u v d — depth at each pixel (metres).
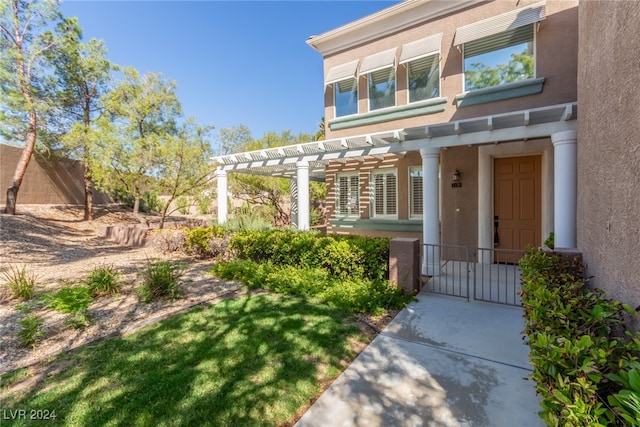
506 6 6.99
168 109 16.42
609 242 2.76
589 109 3.60
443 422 2.42
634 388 1.32
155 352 3.46
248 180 15.21
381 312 4.64
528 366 3.19
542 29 6.66
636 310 1.94
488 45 7.25
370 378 3.01
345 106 9.73
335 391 2.82
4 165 14.53
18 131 13.59
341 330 4.02
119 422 2.42
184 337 3.81
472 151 7.76
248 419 2.46
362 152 7.61
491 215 7.66
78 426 2.39
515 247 7.64
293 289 5.57
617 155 2.55
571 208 5.22
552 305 2.43
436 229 6.58
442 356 3.41
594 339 1.92
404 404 2.63
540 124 5.55
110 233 12.94
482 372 3.10
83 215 16.72
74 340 3.82
